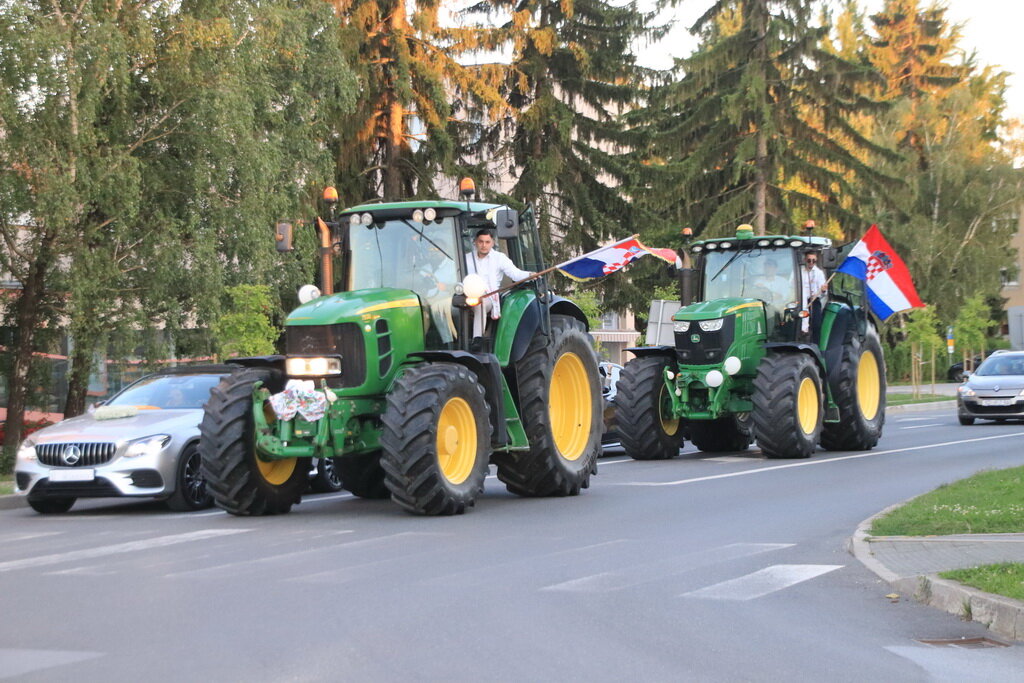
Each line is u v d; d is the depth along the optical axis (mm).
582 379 14062
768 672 5734
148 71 22203
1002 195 59156
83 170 20062
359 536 10297
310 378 11641
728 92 38562
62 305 22922
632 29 39469
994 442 21359
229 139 22078
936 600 7352
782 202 38656
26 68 19328
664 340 20719
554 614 6996
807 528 10719
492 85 33219
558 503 12805
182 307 22672
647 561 8906
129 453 12859
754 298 19281
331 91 27672
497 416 12359
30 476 12977
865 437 19938
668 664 5855
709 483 14727
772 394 17938
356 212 12875
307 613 6992
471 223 12797
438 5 32312
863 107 38625
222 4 22734
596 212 39750
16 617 6934
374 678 5527
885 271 20828
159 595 7582
